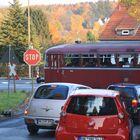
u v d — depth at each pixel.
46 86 21.77
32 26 96.38
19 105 35.06
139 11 38.44
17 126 24.58
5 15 99.44
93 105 14.95
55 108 20.92
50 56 45.94
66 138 14.83
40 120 21.08
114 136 14.69
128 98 26.89
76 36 128.62
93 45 45.19
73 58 45.38
